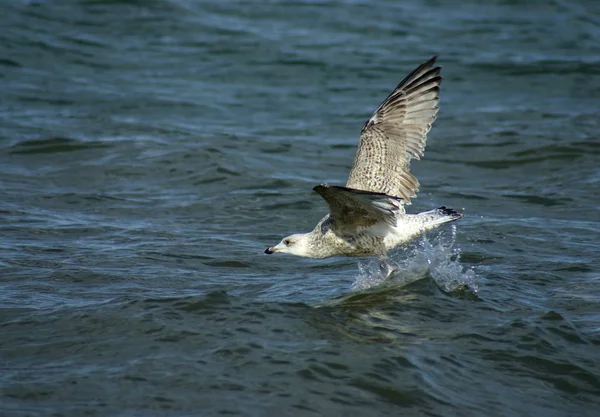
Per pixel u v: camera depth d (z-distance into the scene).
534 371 9.88
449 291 12.27
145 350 10.02
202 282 12.80
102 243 14.50
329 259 14.07
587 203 17.02
